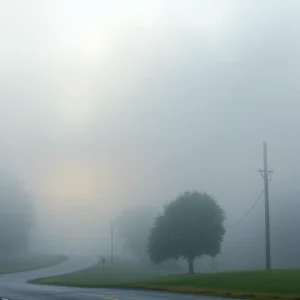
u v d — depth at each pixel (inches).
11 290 1626.5
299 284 1464.1
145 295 1318.9
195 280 1760.6
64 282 2290.8
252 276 1733.5
